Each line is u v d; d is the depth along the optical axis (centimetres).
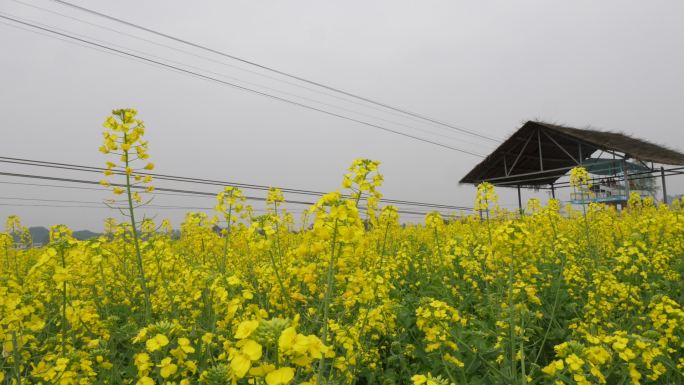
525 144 2683
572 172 864
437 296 636
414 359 473
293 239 873
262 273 491
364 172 360
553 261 782
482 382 386
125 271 650
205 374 275
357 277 331
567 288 644
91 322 408
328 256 333
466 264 668
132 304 600
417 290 679
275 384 149
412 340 493
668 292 611
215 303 414
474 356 407
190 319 478
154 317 554
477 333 407
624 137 2780
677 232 772
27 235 1008
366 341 437
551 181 3494
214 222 562
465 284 686
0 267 793
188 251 853
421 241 1170
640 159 2194
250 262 613
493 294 504
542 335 499
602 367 377
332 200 286
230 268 668
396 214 538
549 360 489
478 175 3109
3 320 324
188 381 283
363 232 288
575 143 2658
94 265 442
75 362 339
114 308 587
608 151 2347
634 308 526
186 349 268
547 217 828
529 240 389
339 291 435
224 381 272
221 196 560
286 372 154
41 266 381
